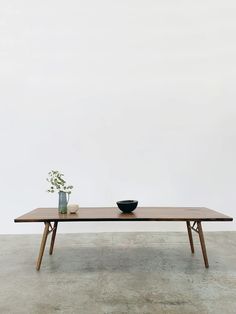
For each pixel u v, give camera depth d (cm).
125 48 391
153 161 394
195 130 393
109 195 396
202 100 392
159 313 179
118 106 393
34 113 389
